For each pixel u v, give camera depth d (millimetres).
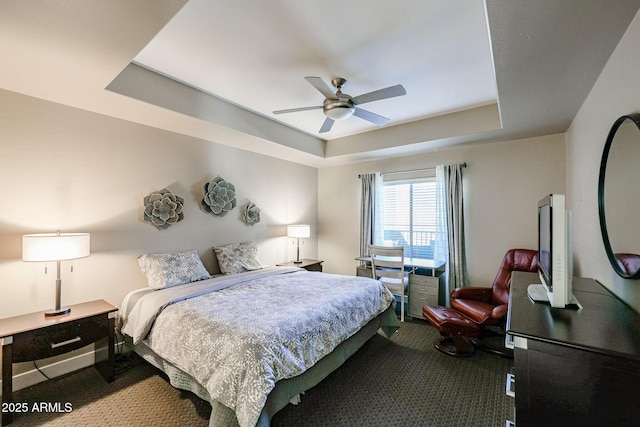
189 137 3461
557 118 2742
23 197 2279
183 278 2943
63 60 1810
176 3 1353
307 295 2529
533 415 1069
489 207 3766
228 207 3848
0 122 2176
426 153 4324
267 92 2939
